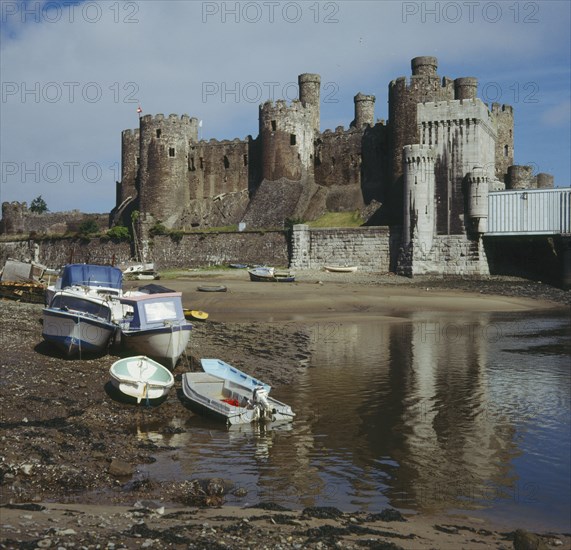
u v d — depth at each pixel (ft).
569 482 44.98
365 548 31.89
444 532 35.83
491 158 235.20
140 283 200.95
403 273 221.87
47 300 117.08
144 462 47.98
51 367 73.46
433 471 47.06
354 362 90.38
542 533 36.47
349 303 163.84
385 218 257.96
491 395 70.90
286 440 54.75
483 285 200.75
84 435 52.65
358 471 46.93
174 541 30.76
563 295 188.65
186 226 292.20
